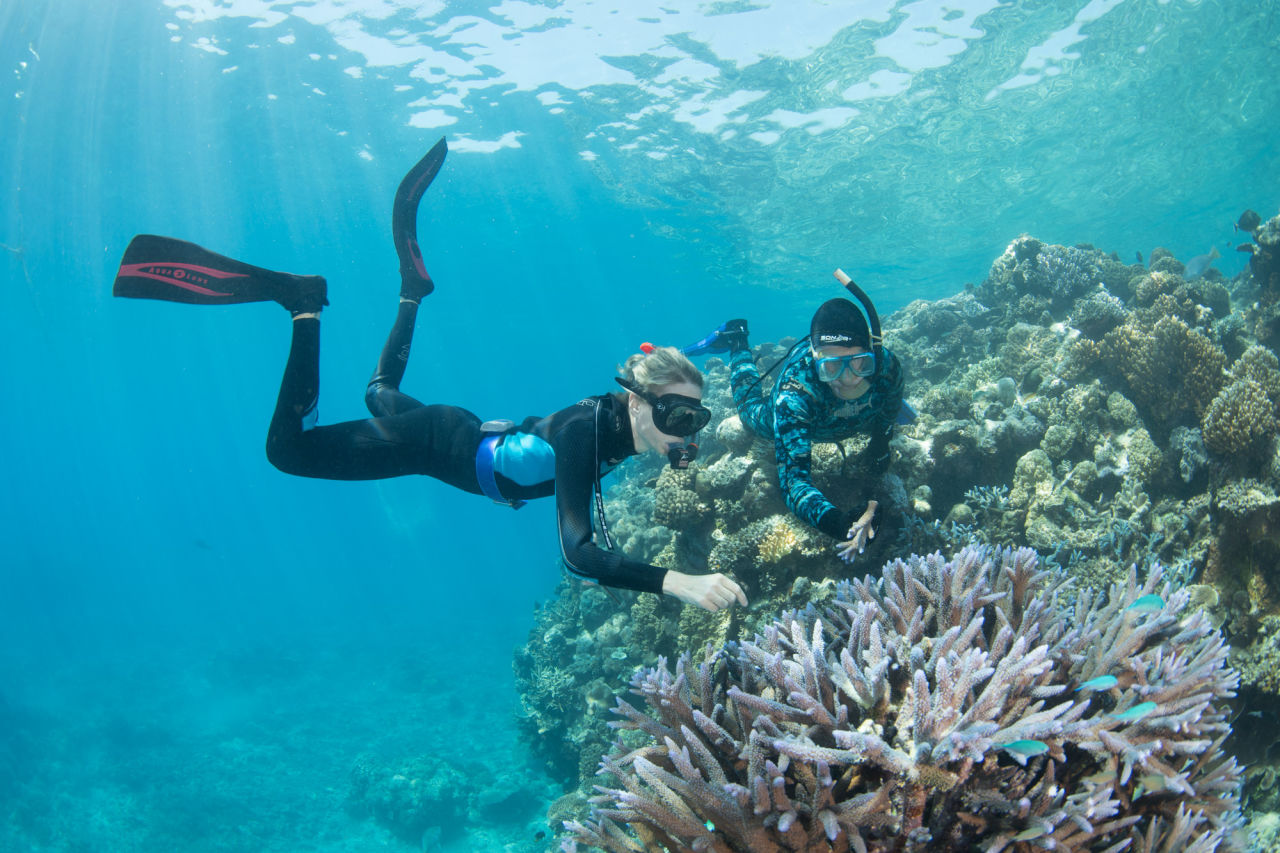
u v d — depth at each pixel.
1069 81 18.02
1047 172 24.00
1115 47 16.67
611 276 42.72
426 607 44.28
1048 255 8.77
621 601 9.95
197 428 115.62
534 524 78.62
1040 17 15.28
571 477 2.43
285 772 18.16
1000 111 19.12
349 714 22.38
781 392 3.79
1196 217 34.88
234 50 18.05
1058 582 3.49
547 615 13.12
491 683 23.78
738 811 2.05
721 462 6.95
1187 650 2.59
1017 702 2.18
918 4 14.68
